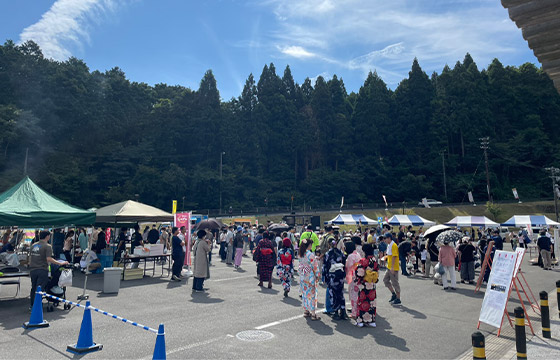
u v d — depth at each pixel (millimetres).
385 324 7340
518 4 4254
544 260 18141
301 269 7832
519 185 83438
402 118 90375
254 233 25250
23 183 10008
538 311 8961
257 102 96062
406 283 13156
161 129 88375
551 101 92812
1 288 10484
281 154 91125
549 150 83688
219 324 7016
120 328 6652
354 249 7852
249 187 81500
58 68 87875
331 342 6035
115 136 88000
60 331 6418
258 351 5508
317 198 80938
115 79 97625
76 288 10695
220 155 85500
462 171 87188
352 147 90750
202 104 89188
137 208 14289
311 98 101000
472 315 8312
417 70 92875
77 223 9594
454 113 87875
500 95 94625
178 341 5930
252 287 11398
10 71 82812
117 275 10172
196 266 10500
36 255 8000
